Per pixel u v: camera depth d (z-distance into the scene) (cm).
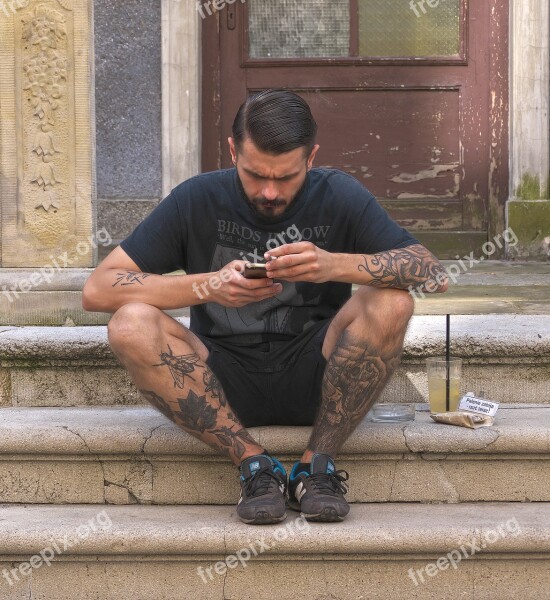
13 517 265
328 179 272
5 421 284
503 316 344
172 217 269
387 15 600
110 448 272
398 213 608
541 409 301
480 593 253
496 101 602
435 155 606
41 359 312
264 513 246
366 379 258
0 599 256
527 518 257
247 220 268
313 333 274
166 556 252
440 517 259
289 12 600
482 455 272
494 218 607
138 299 258
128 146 599
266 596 253
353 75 602
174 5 584
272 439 273
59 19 349
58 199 353
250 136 242
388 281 253
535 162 595
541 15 587
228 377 273
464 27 598
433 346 307
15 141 352
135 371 256
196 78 590
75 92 351
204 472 275
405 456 273
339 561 252
